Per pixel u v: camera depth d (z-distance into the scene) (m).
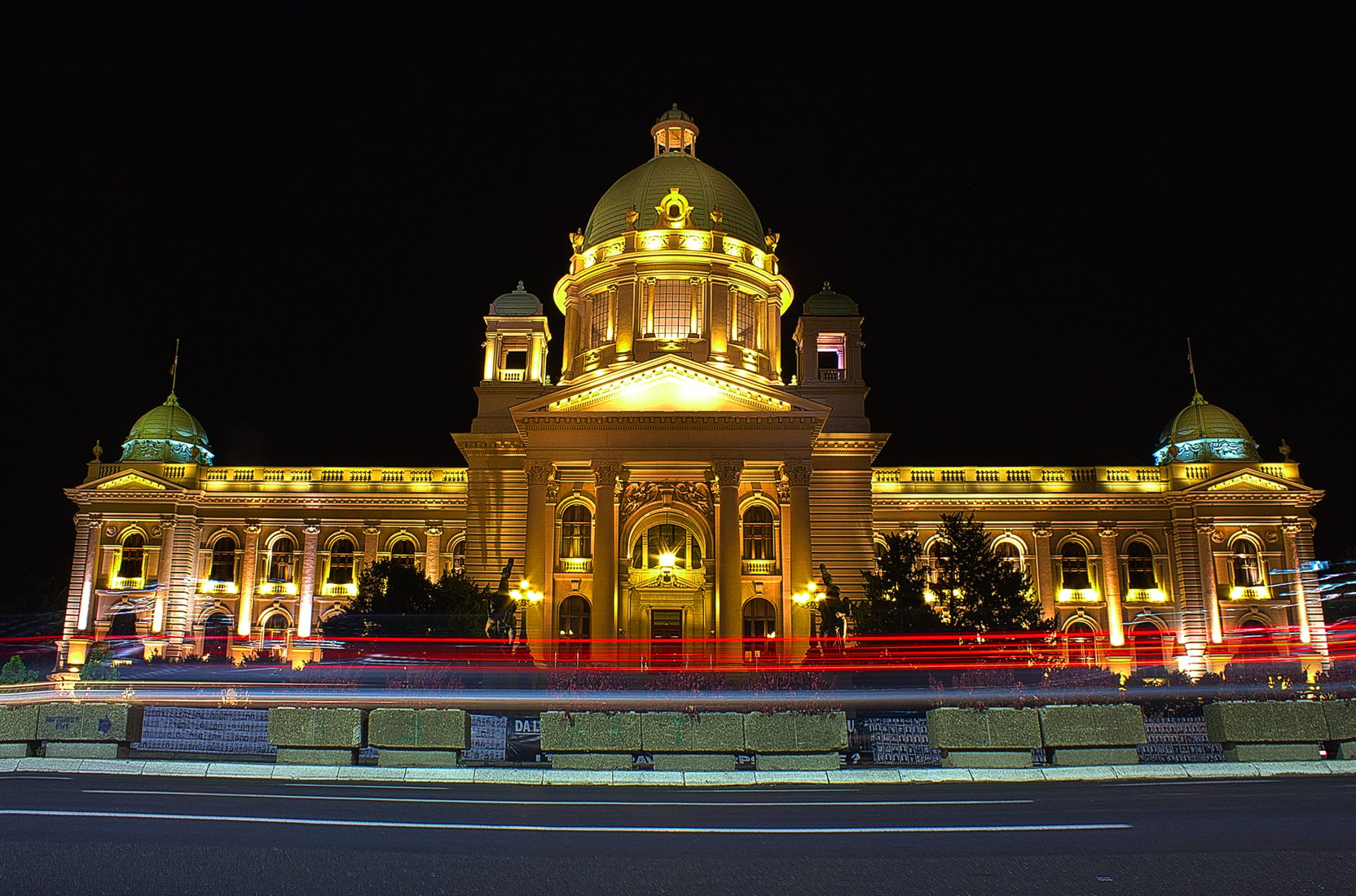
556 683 46.97
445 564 70.12
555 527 59.62
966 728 21.58
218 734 26.30
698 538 61.12
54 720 21.91
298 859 10.60
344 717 21.69
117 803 14.75
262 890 9.29
